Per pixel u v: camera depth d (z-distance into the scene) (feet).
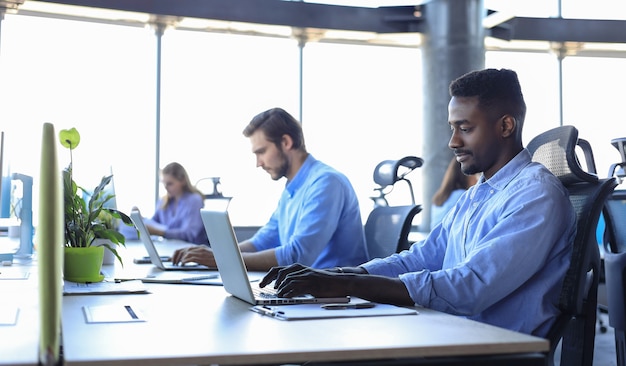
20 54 21.44
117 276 7.57
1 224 9.80
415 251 6.99
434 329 4.08
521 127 6.26
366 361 3.59
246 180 23.73
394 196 11.96
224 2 23.59
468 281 5.38
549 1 26.25
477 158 6.23
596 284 5.78
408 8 25.43
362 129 24.59
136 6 22.53
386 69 24.82
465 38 25.21
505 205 5.91
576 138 6.23
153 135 23.61
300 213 9.82
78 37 21.99
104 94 22.17
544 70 26.68
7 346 3.48
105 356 3.28
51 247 3.31
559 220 5.67
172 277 7.43
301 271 5.40
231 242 5.18
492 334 3.91
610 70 25.76
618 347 7.94
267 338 3.77
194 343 3.62
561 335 5.53
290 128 10.15
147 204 23.45
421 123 25.32
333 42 26.32
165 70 23.82
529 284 5.69
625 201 9.52
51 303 3.26
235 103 23.89
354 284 5.28
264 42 24.77
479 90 6.14
